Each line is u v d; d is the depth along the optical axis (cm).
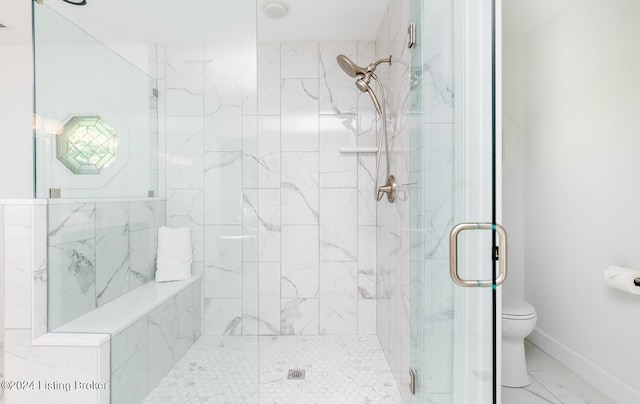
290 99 241
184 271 146
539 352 202
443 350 109
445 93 105
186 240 147
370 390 169
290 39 238
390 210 194
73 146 149
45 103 150
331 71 240
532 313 166
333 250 242
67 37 149
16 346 135
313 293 242
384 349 212
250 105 145
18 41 241
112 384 138
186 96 147
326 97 240
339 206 242
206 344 144
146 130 148
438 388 113
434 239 116
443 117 106
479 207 89
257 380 143
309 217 242
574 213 180
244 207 146
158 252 146
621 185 154
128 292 144
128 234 146
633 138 148
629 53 150
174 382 142
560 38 189
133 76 148
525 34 214
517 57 220
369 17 211
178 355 144
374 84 237
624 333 151
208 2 145
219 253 146
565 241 186
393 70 183
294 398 161
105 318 142
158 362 143
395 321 180
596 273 166
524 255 222
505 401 155
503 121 226
